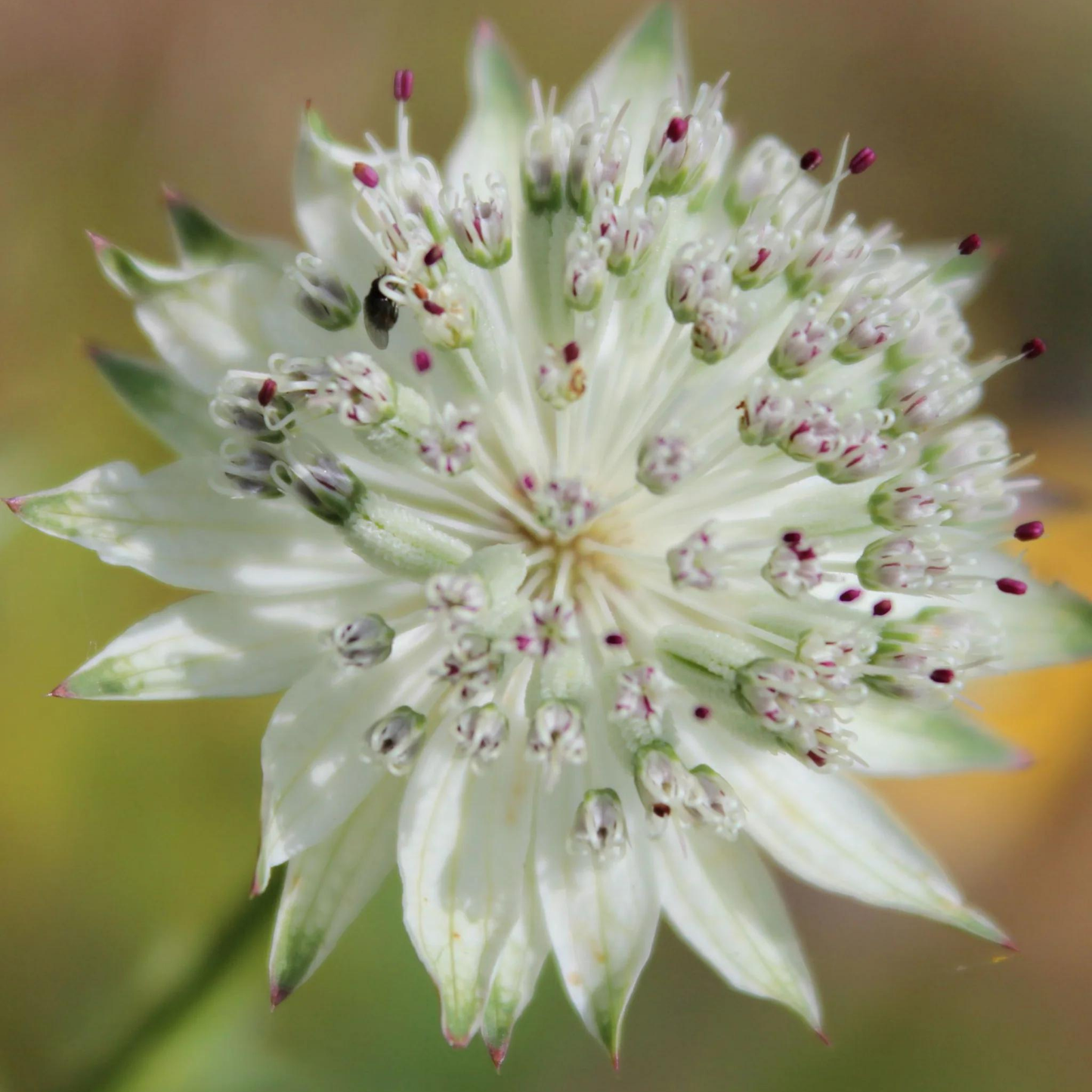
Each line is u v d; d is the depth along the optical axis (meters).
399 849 0.15
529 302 0.16
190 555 0.15
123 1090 0.17
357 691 0.15
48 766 0.18
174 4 0.20
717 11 0.24
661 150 0.16
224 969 0.16
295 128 0.21
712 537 0.15
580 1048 0.18
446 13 0.22
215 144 0.20
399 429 0.15
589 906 0.15
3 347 0.19
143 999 0.17
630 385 0.16
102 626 0.18
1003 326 0.23
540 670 0.15
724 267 0.15
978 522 0.16
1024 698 0.19
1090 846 0.19
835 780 0.16
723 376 0.16
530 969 0.15
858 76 0.24
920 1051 0.19
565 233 0.15
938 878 0.15
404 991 0.18
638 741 0.15
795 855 0.16
